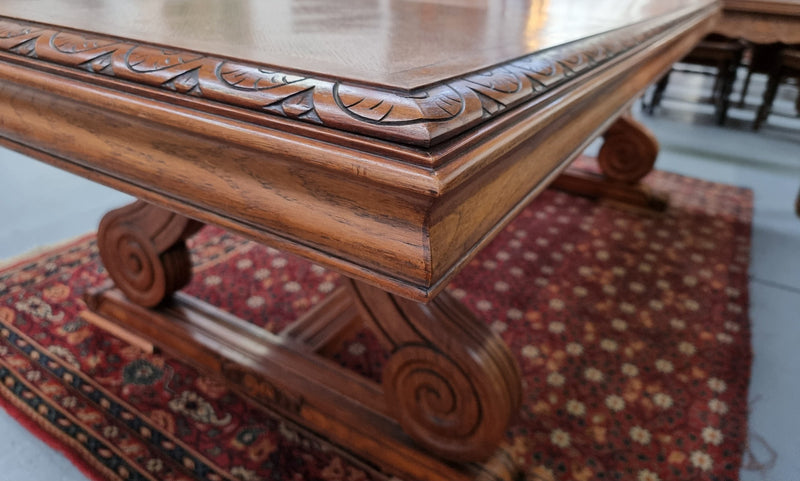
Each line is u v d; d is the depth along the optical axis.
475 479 0.87
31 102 0.65
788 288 1.62
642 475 0.98
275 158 0.46
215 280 1.55
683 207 2.15
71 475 0.94
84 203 2.04
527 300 1.52
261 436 1.03
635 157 2.05
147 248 1.14
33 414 1.06
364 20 0.79
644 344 1.34
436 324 0.81
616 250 1.81
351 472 0.96
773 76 2.98
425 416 0.88
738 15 1.73
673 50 1.23
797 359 1.30
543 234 1.91
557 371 1.24
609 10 1.07
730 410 1.13
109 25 0.65
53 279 1.52
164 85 0.49
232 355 1.10
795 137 3.07
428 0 1.09
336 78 0.45
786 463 1.01
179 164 0.55
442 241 0.44
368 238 0.45
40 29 0.64
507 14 0.93
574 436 1.06
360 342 1.33
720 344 1.35
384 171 0.38
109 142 0.61
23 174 2.26
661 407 1.14
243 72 0.48
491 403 0.80
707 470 0.99
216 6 0.86
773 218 2.08
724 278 1.65
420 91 0.42
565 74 0.58
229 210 0.54
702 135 3.08
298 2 0.96
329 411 0.99
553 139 0.63
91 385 1.13
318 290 1.54
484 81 0.47
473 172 0.40
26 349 1.24
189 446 1.00
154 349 1.23
